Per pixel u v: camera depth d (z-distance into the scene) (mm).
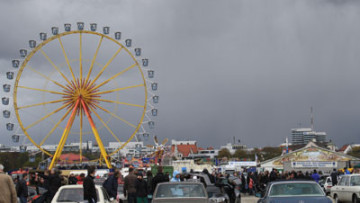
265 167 103000
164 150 86062
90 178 19531
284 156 102812
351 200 32781
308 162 96812
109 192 26391
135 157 90125
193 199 19438
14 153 152375
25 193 26438
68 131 63688
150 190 29188
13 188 16781
